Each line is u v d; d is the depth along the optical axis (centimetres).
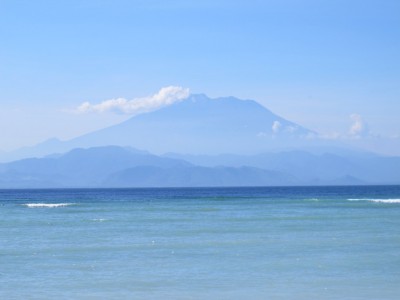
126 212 8831
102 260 3956
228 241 4928
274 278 3303
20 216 7969
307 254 4169
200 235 5422
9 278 3331
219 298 2830
